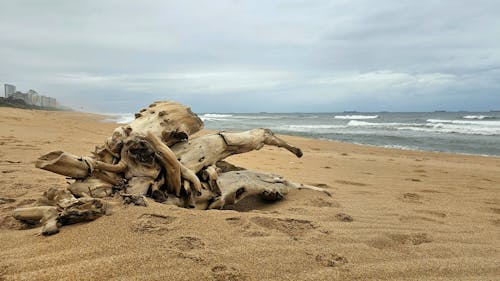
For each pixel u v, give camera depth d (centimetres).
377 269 248
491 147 1656
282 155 1065
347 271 241
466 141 1920
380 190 581
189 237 271
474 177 770
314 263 250
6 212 342
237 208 448
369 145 1764
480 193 574
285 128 3212
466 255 284
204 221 308
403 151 1427
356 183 645
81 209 284
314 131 2800
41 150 793
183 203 390
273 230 311
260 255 254
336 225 342
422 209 440
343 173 769
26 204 368
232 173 462
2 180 482
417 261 266
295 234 309
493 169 925
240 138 484
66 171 331
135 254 237
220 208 416
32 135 1127
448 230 352
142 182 363
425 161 1106
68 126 1686
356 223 356
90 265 220
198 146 441
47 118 2123
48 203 331
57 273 209
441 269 255
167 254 240
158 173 374
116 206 315
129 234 267
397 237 322
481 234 343
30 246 247
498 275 251
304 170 782
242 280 219
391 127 3269
